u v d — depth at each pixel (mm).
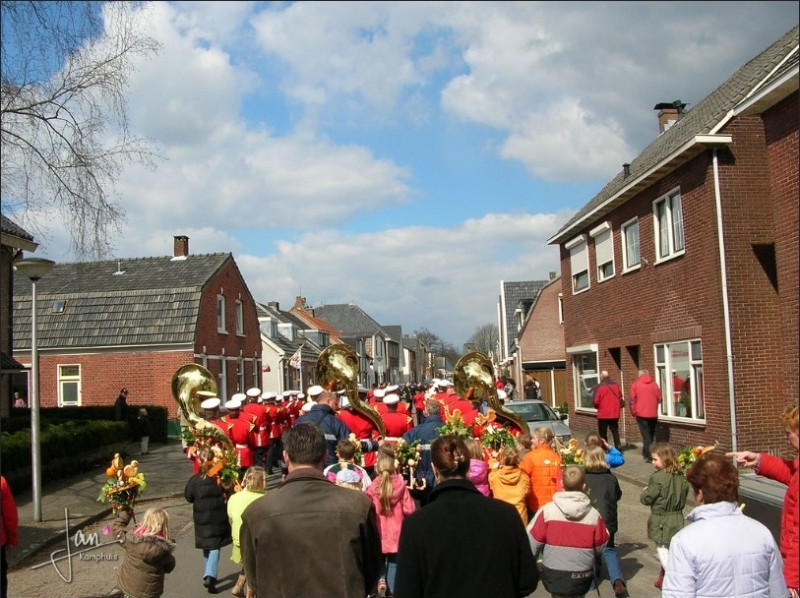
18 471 12930
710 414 14820
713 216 14555
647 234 17984
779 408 14109
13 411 20984
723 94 18562
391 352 89438
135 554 5676
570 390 24734
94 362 26375
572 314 24375
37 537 9695
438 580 3297
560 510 5328
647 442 15328
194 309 26594
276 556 3535
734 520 3572
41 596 7324
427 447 8430
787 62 14273
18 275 28812
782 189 12297
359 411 10445
